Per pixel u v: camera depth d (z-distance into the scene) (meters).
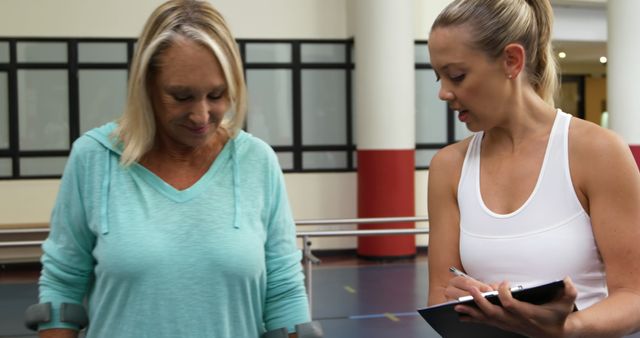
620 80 9.23
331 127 10.28
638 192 1.63
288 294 1.88
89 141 1.79
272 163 1.87
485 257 1.74
